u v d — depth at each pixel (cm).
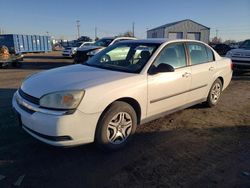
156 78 407
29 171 317
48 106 318
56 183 296
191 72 482
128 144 397
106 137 354
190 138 427
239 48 1232
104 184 296
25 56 2873
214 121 511
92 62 474
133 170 326
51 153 361
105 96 340
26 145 381
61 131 312
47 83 349
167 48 450
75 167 329
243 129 473
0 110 542
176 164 343
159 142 409
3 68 1474
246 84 946
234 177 316
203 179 310
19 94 370
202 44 541
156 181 304
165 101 434
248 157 366
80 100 321
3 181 296
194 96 510
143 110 399
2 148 370
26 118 334
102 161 345
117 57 466
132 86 373
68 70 418
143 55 431
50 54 3438
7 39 3017
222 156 367
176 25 4847
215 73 560
